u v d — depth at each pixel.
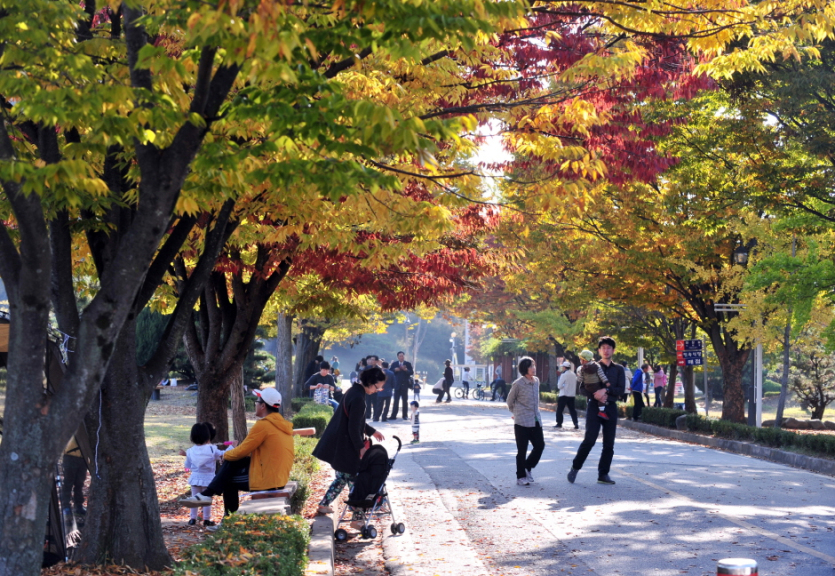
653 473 13.48
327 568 6.32
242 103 4.96
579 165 8.14
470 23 4.62
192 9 4.21
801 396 30.95
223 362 12.09
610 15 8.41
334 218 8.89
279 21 4.21
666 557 7.71
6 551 4.36
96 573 6.12
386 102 7.77
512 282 29.69
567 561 7.64
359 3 4.49
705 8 8.66
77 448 8.05
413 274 12.92
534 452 12.29
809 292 17.80
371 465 8.82
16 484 4.43
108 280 4.68
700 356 24.34
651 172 9.98
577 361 40.78
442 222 7.09
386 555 8.02
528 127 8.27
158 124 4.54
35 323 4.52
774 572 7.13
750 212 19.75
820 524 9.20
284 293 14.78
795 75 15.08
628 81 9.16
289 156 5.73
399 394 27.98
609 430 12.16
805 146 16.61
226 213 6.95
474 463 15.11
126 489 6.58
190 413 29.03
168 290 12.05
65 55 5.06
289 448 8.50
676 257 21.52
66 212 6.25
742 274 20.59
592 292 24.17
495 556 7.91
